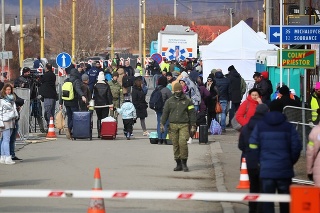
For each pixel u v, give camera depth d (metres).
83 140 44.84
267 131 19.52
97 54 164.62
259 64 59.12
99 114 46.19
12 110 33.94
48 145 42.00
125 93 49.59
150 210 23.52
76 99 45.28
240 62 64.81
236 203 24.64
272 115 19.59
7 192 17.34
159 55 100.25
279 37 36.72
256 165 21.56
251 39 65.06
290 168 19.41
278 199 16.89
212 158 35.94
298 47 50.41
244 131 21.97
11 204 24.14
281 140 19.41
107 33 171.38
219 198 16.89
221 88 50.25
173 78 47.19
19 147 40.88
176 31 104.50
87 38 157.75
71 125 45.50
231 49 64.88
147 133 48.38
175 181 29.39
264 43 65.06
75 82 45.16
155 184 28.53
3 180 29.19
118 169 32.44
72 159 35.78
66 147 40.91
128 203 24.61
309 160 20.58
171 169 32.69
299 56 35.81
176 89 31.89
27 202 24.52
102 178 29.81
